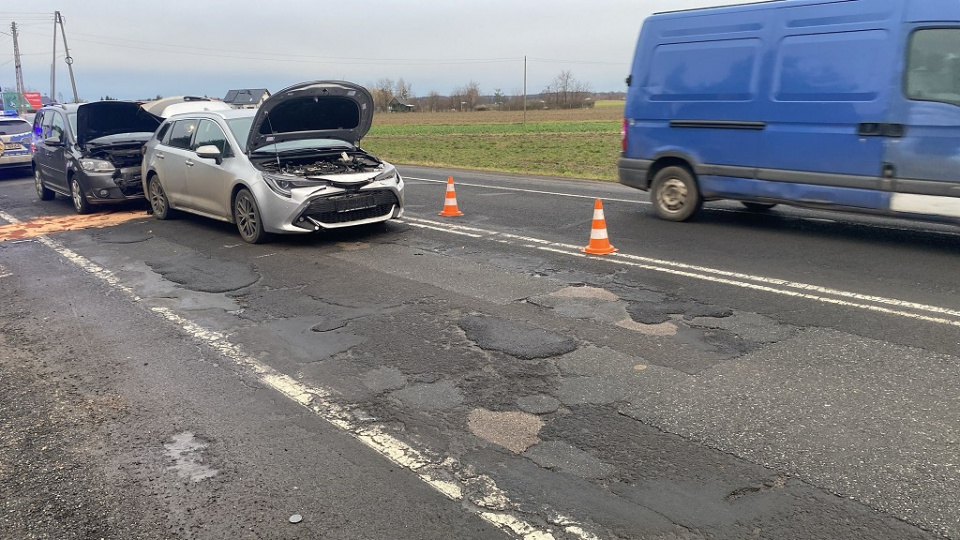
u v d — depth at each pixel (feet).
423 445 11.74
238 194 28.89
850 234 26.40
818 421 11.89
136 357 16.26
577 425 12.16
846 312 17.35
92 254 27.81
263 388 14.26
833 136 24.43
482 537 9.31
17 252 28.71
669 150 29.50
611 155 78.54
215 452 11.78
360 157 31.19
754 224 29.07
